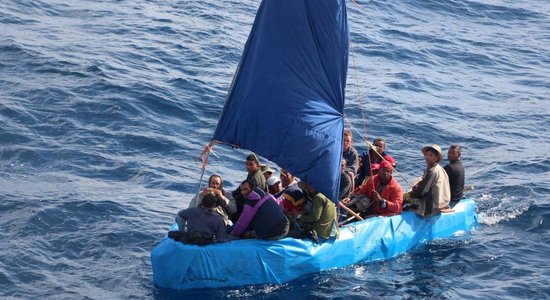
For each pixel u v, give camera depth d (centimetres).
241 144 1706
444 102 2842
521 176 2256
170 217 1925
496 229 1950
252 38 1706
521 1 4147
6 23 3119
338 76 1702
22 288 1597
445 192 1864
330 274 1698
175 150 2300
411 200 1873
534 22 3916
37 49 2852
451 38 3562
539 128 2683
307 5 1661
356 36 3409
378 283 1678
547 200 2080
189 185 2111
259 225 1641
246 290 1619
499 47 3538
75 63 2753
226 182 2152
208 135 2420
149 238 1819
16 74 2652
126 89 2584
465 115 2745
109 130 2356
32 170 2112
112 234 1817
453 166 1927
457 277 1720
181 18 3356
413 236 1842
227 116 1717
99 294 1590
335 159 1691
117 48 2962
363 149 2422
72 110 2434
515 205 2062
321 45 1680
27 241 1762
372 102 2744
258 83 1683
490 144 2516
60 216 1872
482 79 3153
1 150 2191
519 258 1806
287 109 1673
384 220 1802
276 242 1650
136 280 1645
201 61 2936
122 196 2002
